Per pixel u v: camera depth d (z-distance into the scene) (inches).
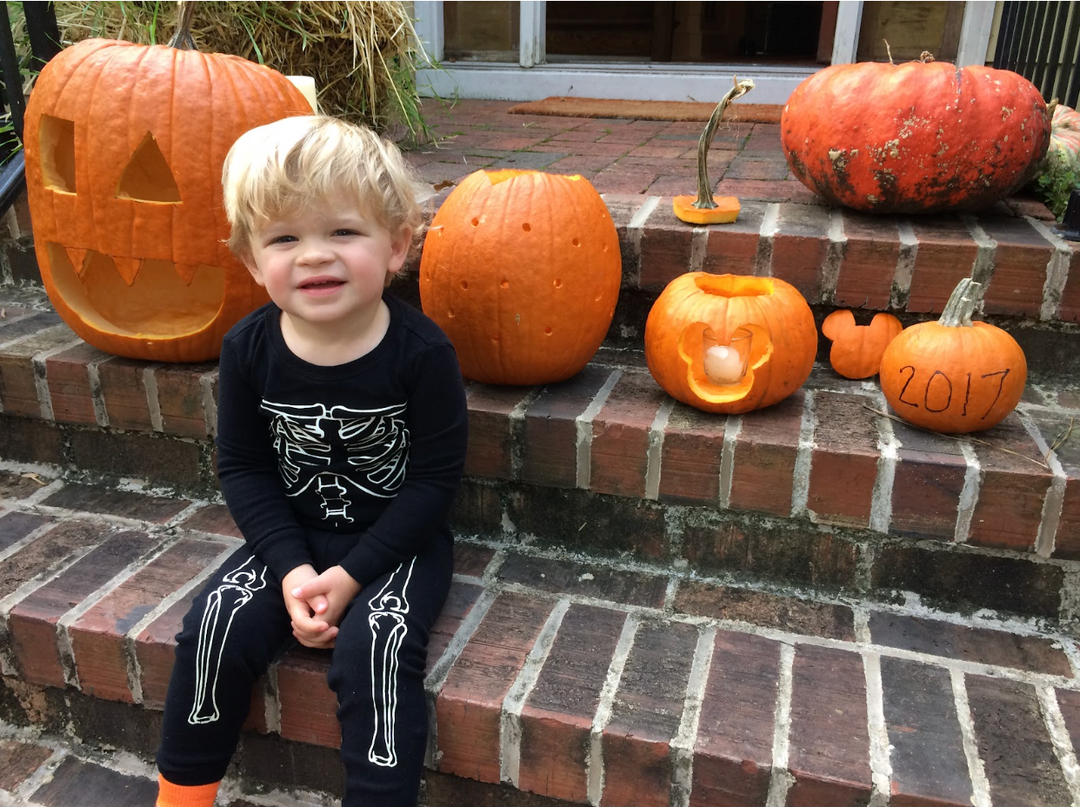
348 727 50.2
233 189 49.8
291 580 54.8
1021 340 75.2
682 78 170.9
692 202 81.4
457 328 68.0
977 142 75.4
